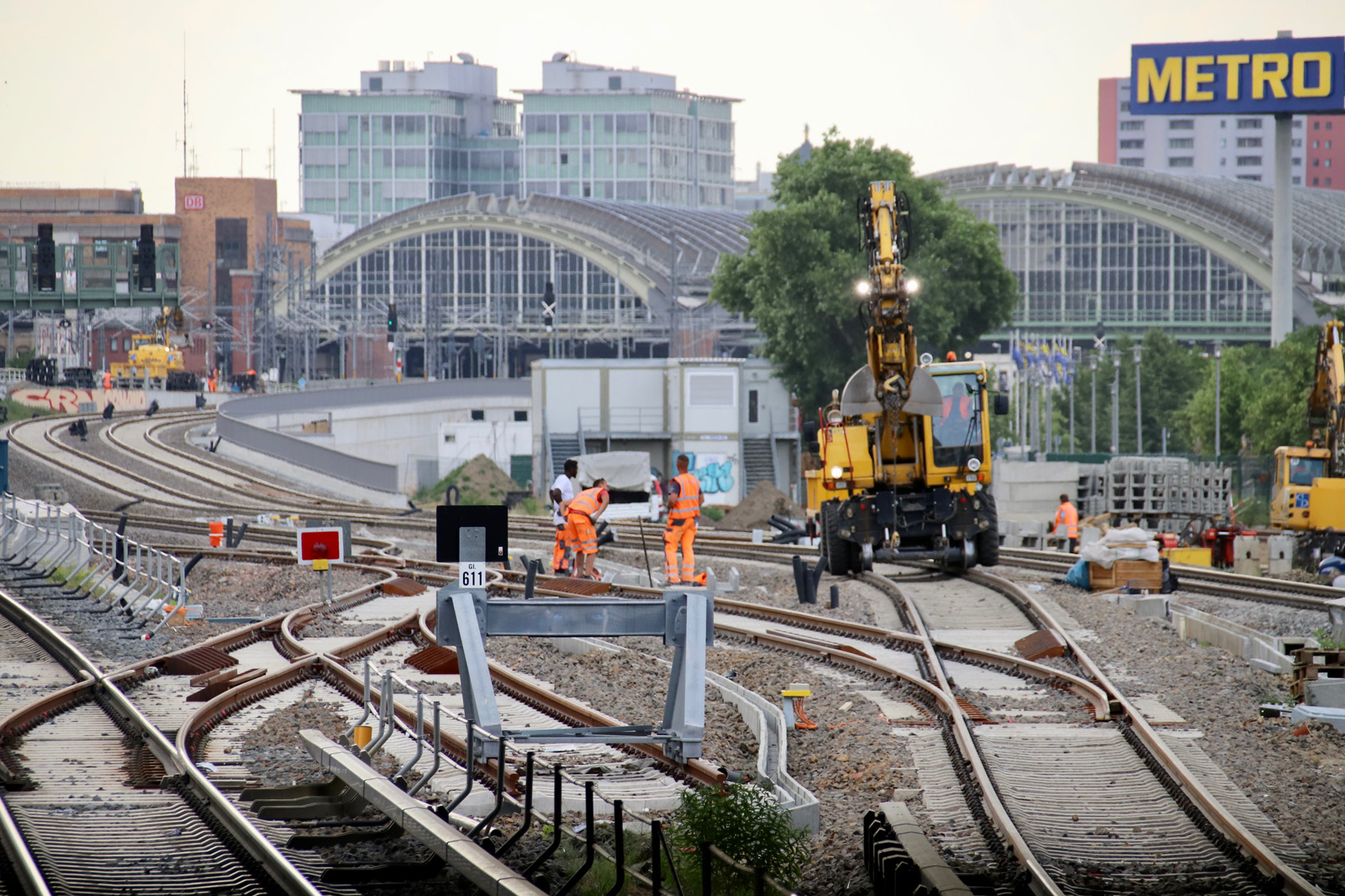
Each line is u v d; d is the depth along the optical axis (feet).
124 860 134.62
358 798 156.15
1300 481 473.67
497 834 147.43
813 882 140.77
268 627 289.33
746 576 398.21
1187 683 236.22
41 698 216.95
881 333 331.57
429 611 311.47
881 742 191.83
